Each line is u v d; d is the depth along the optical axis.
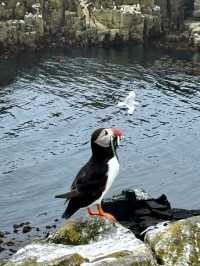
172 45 119.31
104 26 117.56
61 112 72.12
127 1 119.31
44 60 101.88
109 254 11.41
